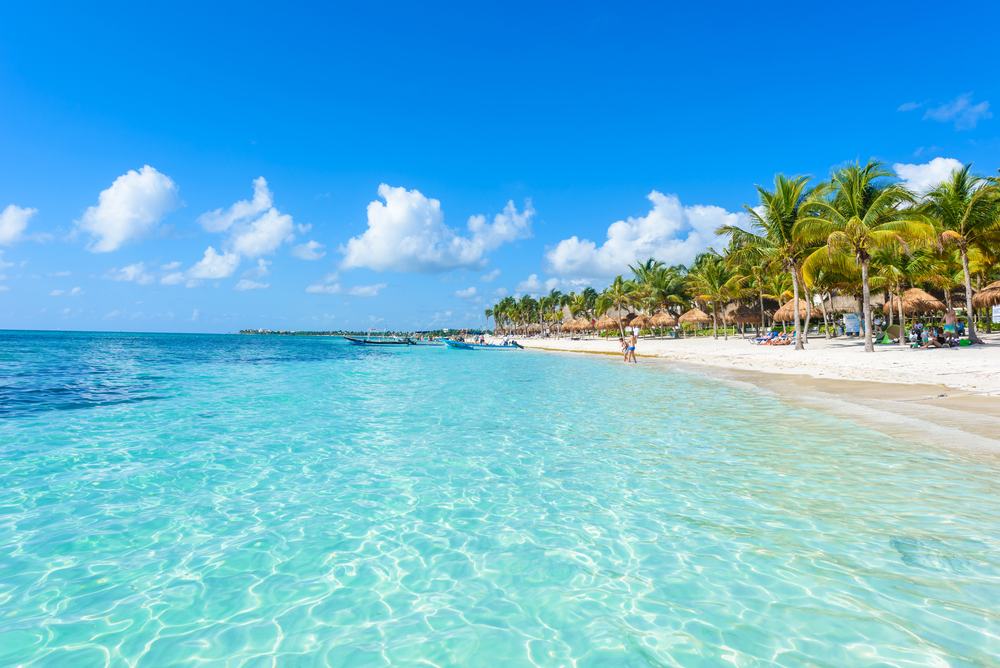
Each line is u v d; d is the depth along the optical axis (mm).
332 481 6500
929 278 29734
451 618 3449
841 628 3143
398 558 4359
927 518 4652
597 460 7195
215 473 6883
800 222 22703
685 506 5277
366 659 3014
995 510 4777
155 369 25891
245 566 4242
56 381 19047
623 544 4469
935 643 2951
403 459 7516
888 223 19812
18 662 2988
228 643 3203
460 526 5012
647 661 2914
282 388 17016
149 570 4180
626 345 28906
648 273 60500
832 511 4918
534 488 6062
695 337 54094
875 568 3832
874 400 10609
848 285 32781
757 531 4574
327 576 4070
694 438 8320
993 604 3324
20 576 4062
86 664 2980
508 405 12625
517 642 3156
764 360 22141
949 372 13586
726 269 42625
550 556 4312
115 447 8352
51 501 5797
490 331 154875
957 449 6691
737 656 2926
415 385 17703
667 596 3615
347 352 55438
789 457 6863
